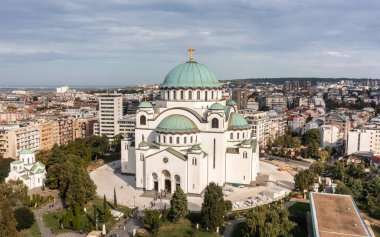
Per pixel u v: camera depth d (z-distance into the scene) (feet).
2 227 336.49
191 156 502.79
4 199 411.34
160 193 511.81
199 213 441.27
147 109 569.64
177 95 566.36
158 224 391.24
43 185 539.29
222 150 539.70
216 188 410.52
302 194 515.50
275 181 592.19
